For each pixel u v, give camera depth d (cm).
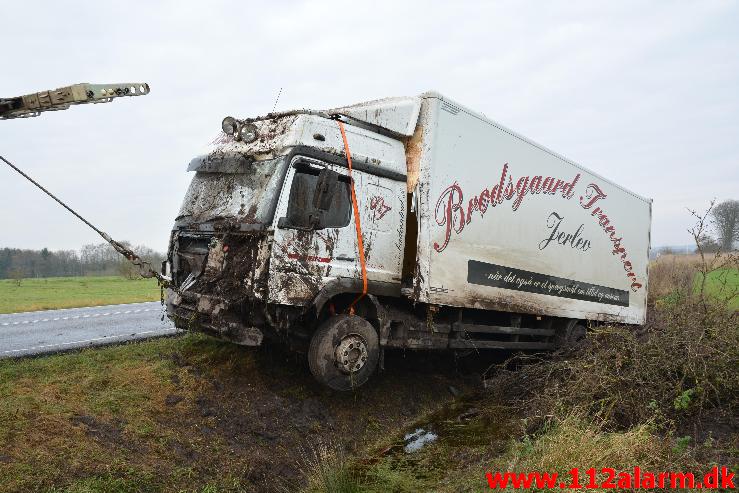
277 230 543
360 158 625
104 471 409
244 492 466
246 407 573
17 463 383
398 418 678
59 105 526
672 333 663
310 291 565
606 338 706
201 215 623
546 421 564
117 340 779
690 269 1521
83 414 470
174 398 544
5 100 527
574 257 923
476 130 721
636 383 590
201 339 707
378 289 634
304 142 580
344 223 605
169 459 461
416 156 671
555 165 873
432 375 813
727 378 592
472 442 604
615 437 461
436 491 471
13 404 458
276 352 679
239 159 608
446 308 731
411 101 679
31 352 688
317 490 491
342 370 591
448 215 675
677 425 551
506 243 772
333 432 600
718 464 443
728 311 763
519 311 801
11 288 2562
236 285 547
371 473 531
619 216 1059
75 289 2511
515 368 863
